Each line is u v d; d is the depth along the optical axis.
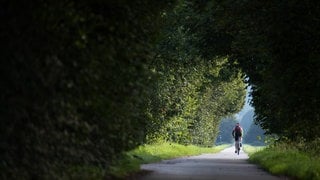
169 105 92.38
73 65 20.28
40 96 18.77
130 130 30.84
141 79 30.34
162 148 89.94
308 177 35.72
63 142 21.34
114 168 30.67
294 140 58.28
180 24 69.25
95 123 25.30
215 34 70.12
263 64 58.03
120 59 27.16
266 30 42.97
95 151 26.62
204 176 40.78
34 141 19.47
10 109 18.11
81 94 22.03
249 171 49.28
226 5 45.47
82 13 21.66
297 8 40.25
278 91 45.22
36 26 18.70
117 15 25.55
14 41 18.03
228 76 103.50
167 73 79.38
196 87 110.31
